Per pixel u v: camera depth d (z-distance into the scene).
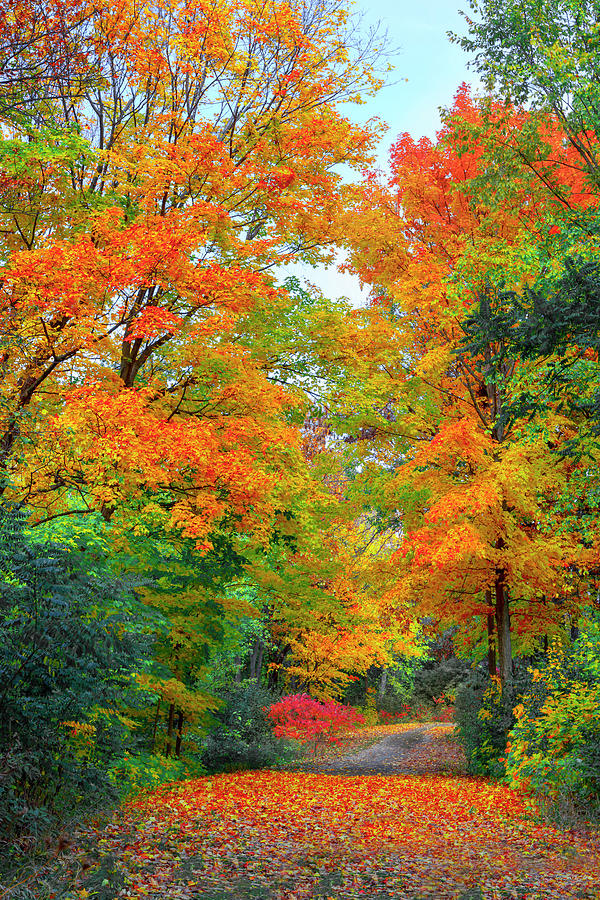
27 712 6.94
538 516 12.41
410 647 27.56
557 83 11.17
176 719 15.57
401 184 16.00
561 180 14.01
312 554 17.05
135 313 10.74
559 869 7.14
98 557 8.81
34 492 9.99
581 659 11.66
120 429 9.43
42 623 6.96
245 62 11.52
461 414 16.30
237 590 20.19
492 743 16.22
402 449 16.83
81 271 9.36
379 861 7.44
